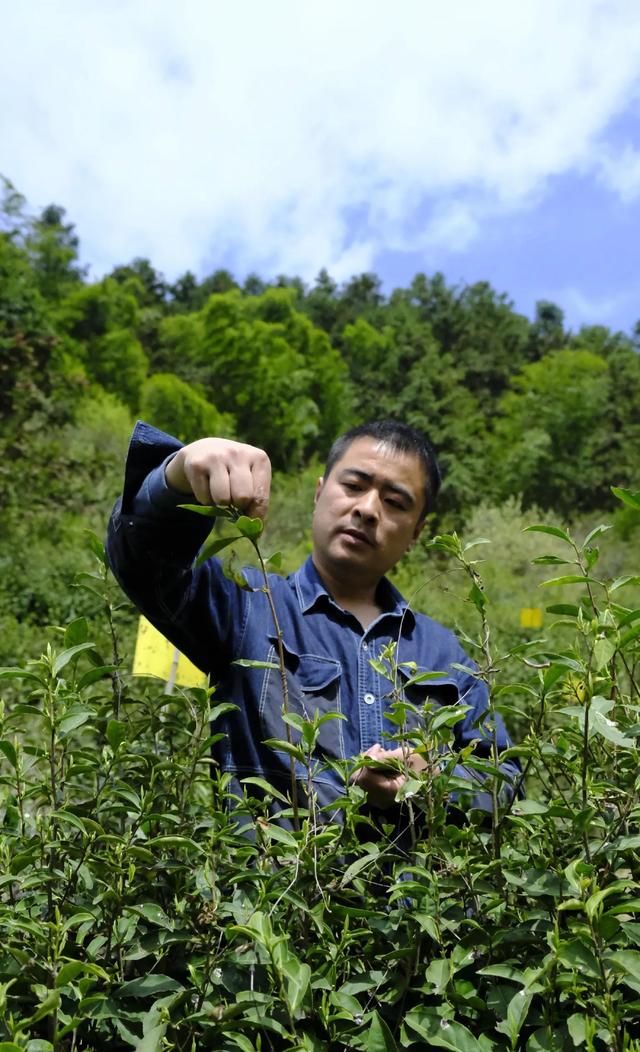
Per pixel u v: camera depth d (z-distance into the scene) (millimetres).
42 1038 739
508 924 809
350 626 1384
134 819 975
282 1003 704
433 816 814
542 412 36781
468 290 60438
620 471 35469
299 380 39312
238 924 734
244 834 1030
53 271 37156
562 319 61094
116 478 13273
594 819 797
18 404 12227
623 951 649
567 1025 682
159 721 988
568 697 1004
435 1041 678
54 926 708
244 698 1230
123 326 40406
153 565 1117
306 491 19219
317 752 1203
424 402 37219
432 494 1572
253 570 1377
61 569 8242
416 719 1241
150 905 797
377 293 69000
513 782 867
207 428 31766
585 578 859
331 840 792
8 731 947
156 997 778
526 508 33969
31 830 933
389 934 781
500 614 8281
